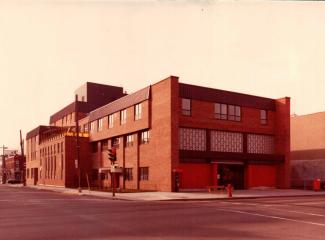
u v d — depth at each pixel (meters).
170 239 10.59
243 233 11.66
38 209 19.38
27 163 85.75
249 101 42.84
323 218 15.47
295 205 21.66
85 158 57.31
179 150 36.59
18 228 12.72
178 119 36.94
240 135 42.09
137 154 42.34
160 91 38.22
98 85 74.19
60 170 58.66
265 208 19.70
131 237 10.91
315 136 49.69
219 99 40.41
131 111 43.84
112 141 50.34
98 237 10.92
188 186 37.53
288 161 43.84
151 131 39.69
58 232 11.85
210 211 18.06
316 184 40.09
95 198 28.95
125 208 19.64
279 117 44.56
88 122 58.22
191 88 38.50
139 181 41.91
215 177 39.03
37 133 75.88
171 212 17.56
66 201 25.34
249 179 41.78
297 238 10.80
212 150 39.59
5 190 47.03
